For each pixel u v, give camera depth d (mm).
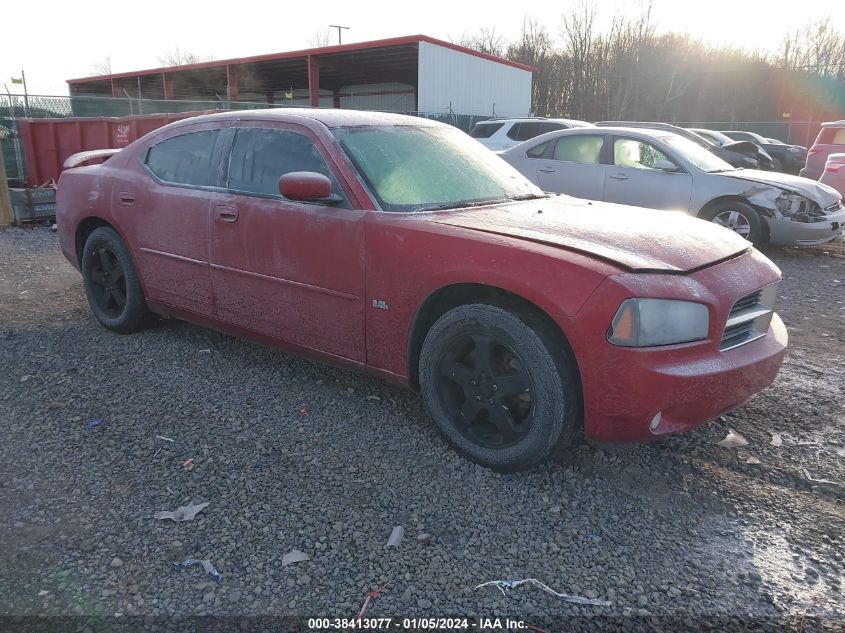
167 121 13180
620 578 2502
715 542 2736
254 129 4066
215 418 3689
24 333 5039
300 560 2535
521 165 9898
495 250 3010
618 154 9188
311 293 3695
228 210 4000
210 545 2615
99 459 3232
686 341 2838
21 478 3053
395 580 2451
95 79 39781
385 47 26844
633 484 3139
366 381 4234
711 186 8609
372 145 3803
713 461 3369
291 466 3205
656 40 45625
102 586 2389
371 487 3043
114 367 4391
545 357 2887
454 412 3309
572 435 3037
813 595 2447
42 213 10406
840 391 4246
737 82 50219
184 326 5230
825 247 9719
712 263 3111
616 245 3072
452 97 28453
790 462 3371
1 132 11766
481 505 2928
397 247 3295
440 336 3227
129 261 4762
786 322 5863
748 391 3094
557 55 48250
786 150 21078
